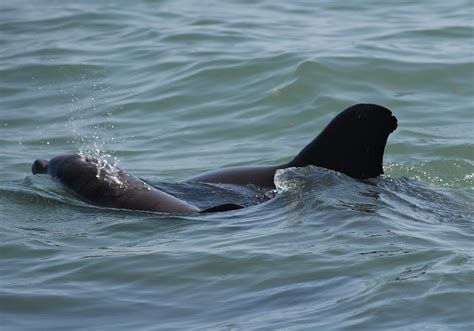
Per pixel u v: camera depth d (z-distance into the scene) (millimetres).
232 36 60688
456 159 42344
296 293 26234
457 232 30484
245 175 36844
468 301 24953
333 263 27766
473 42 58312
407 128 47000
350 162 35625
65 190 35750
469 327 23719
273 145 46344
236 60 55562
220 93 52281
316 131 47875
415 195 34625
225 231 31250
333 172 35281
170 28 63281
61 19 66938
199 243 30156
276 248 29109
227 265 28203
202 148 46469
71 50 60312
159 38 61250
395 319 24234
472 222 31922
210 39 60281
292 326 24234
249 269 27859
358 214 31562
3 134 49188
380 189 34500
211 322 24953
